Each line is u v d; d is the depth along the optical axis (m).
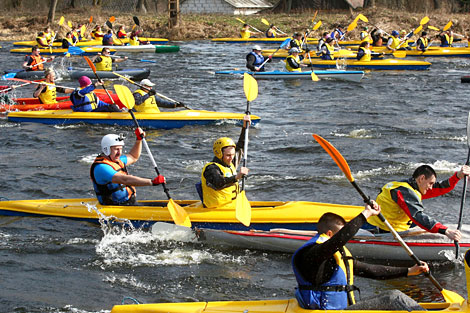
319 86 24.08
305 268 5.02
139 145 9.38
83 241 8.59
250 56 26.17
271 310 5.29
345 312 5.02
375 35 36.72
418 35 44.91
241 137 9.51
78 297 6.91
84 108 16.53
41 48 38.34
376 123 16.66
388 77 26.44
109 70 26.34
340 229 4.88
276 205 9.00
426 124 16.44
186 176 11.89
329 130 15.93
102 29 50.16
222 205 8.70
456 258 7.26
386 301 5.10
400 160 12.71
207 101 20.81
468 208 9.86
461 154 13.16
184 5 65.38
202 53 37.62
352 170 12.09
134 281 7.36
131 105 9.41
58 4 66.81
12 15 57.25
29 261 7.93
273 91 23.00
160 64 31.95
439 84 24.09
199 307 5.51
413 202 7.21
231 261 7.96
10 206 9.59
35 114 16.62
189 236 8.55
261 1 67.69
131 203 9.19
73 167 12.48
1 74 27.44
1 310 6.56
